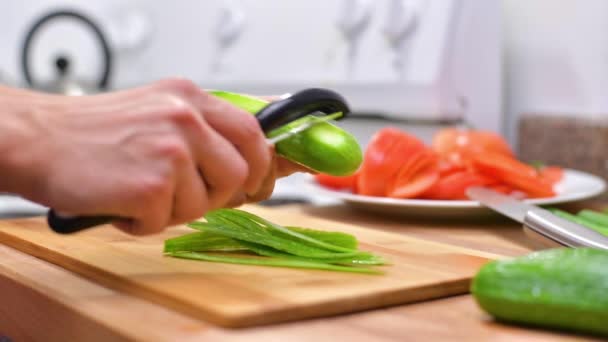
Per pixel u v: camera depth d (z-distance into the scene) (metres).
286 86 1.50
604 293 0.54
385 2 1.25
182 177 0.60
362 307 0.61
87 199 0.58
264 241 0.71
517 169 0.94
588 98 1.18
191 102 0.63
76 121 0.59
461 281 0.66
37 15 2.20
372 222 0.95
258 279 0.65
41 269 0.71
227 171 0.62
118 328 0.58
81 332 0.61
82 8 2.17
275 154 0.71
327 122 0.71
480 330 0.58
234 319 0.57
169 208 0.61
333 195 0.97
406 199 0.94
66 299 0.63
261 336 0.57
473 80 1.24
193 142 0.61
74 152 0.59
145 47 1.87
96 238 0.77
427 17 1.21
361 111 1.40
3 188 0.60
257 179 0.66
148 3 1.86
